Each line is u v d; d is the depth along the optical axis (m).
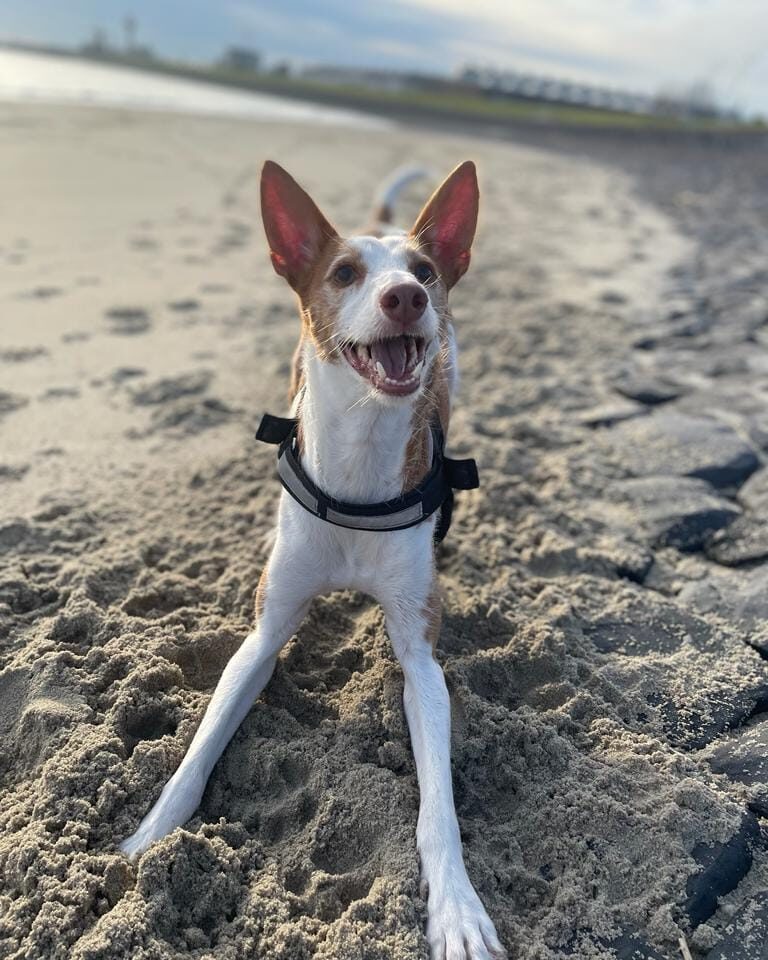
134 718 0.60
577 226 2.75
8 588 0.73
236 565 0.79
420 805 0.54
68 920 0.46
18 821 0.52
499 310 1.66
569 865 0.52
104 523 0.85
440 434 0.68
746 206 3.38
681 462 1.02
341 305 0.60
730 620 0.76
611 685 0.66
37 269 1.69
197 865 0.50
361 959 0.45
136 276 1.72
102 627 0.68
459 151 5.09
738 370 1.34
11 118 3.80
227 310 1.57
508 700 0.66
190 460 0.99
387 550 0.62
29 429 1.04
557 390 1.25
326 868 0.52
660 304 1.75
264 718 0.62
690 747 0.61
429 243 0.69
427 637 0.63
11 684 0.62
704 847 0.52
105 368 1.24
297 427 0.67
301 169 3.39
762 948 0.47
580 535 0.88
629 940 0.47
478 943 0.46
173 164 3.15
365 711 0.62
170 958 0.45
